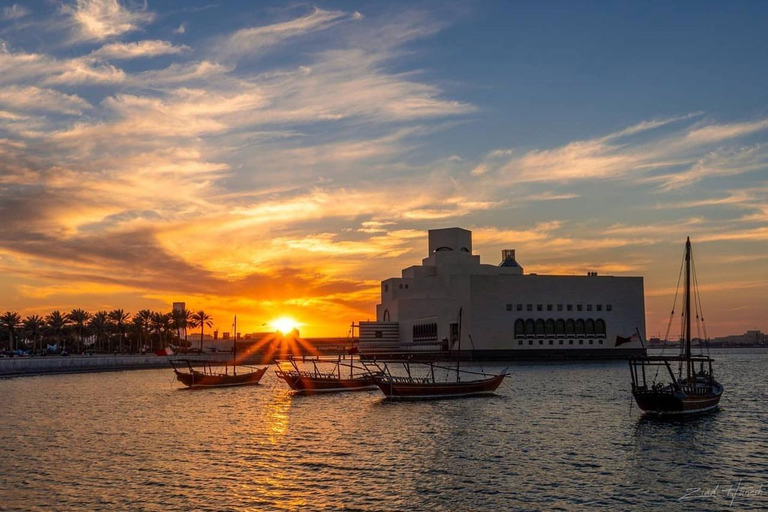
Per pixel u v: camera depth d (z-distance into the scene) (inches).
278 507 1419.8
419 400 3457.2
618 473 1707.7
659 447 2039.9
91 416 2854.3
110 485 1598.2
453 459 1873.8
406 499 1473.9
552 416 2738.7
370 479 1646.2
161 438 2253.9
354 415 2851.9
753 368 7253.9
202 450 2026.3
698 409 2758.4
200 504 1441.9
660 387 2812.5
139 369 7022.6
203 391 4183.1
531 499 1476.4
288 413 2950.3
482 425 2504.9
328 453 1969.7
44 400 3558.1
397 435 2288.4
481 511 1395.2
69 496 1508.4
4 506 1435.8
